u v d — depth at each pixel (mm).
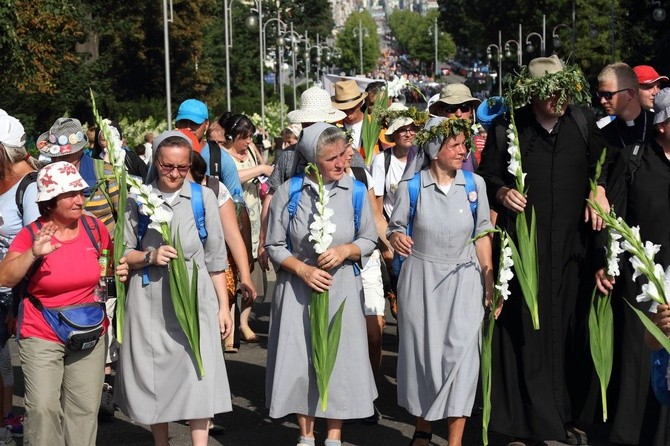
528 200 6805
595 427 7398
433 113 9633
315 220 6246
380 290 7828
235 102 65812
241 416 7812
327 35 100500
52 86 32188
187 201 6145
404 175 6730
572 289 6848
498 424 6770
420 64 147750
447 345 6441
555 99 6598
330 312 6418
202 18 56469
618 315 6863
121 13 50688
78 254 5926
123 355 6188
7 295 6586
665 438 6117
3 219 6824
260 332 10992
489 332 6348
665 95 6633
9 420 7184
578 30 65688
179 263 5965
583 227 6863
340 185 6449
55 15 29234
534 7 76812
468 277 6484
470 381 6379
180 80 57562
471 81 99812
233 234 6953
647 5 45812
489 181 6855
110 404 7715
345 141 6375
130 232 6180
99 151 9562
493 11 79250
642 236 6812
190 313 5969
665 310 4633
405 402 6617
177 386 6098
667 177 6793
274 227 6527
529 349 6754
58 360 5938
